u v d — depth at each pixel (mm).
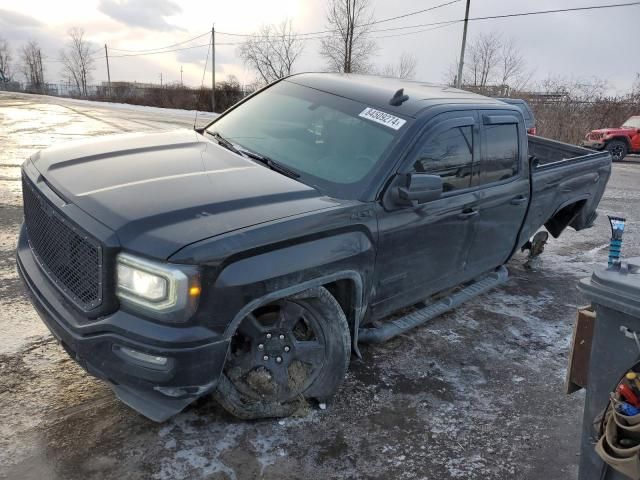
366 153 3381
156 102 44406
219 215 2545
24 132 12672
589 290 1991
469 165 3939
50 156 3191
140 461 2625
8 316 3805
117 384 2512
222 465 2662
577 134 26656
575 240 7809
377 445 2955
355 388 3461
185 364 2332
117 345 2346
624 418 1831
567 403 3611
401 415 3248
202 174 2971
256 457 2744
